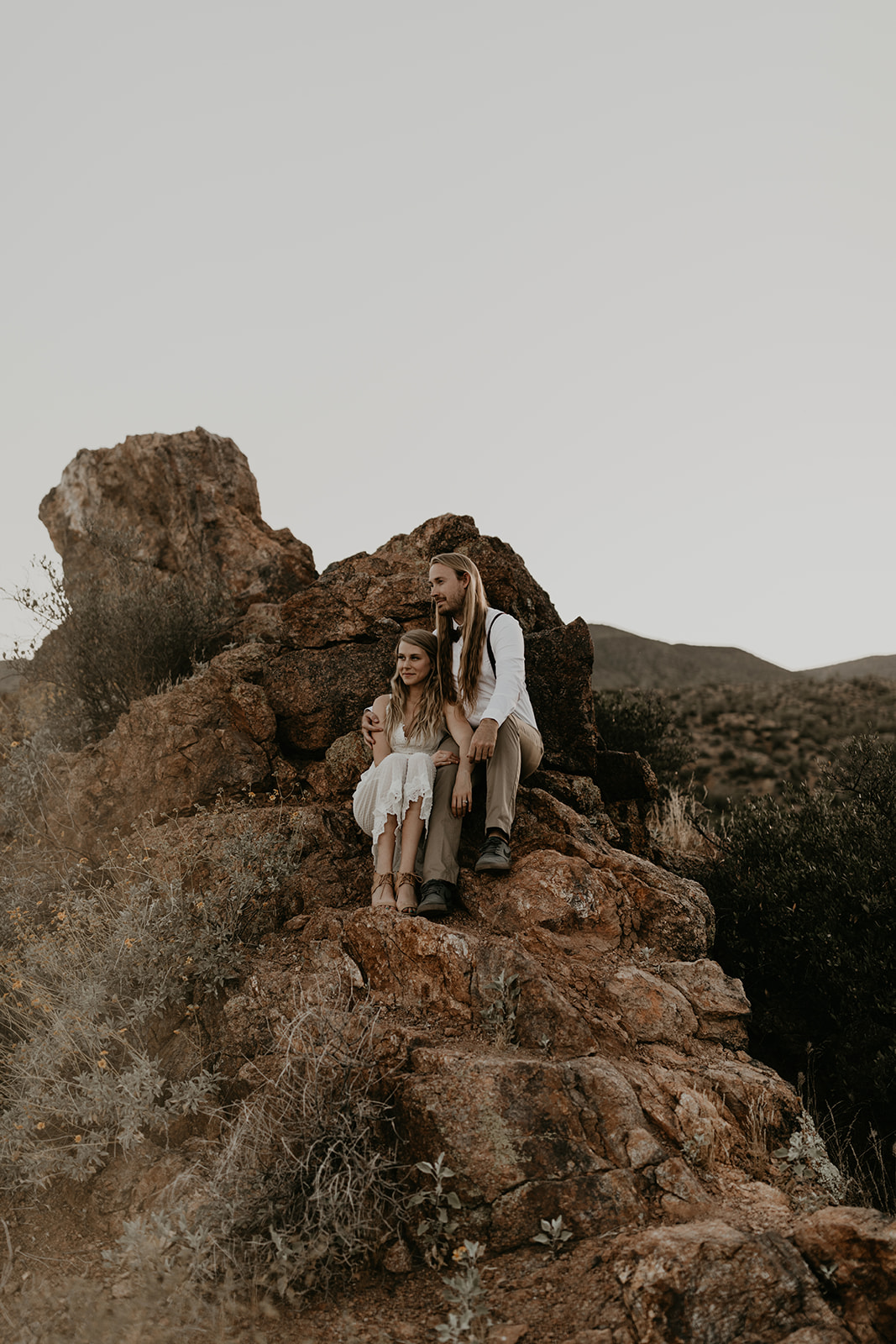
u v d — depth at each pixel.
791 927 5.18
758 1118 3.29
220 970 3.90
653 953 4.18
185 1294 2.64
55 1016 3.60
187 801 5.34
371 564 6.34
